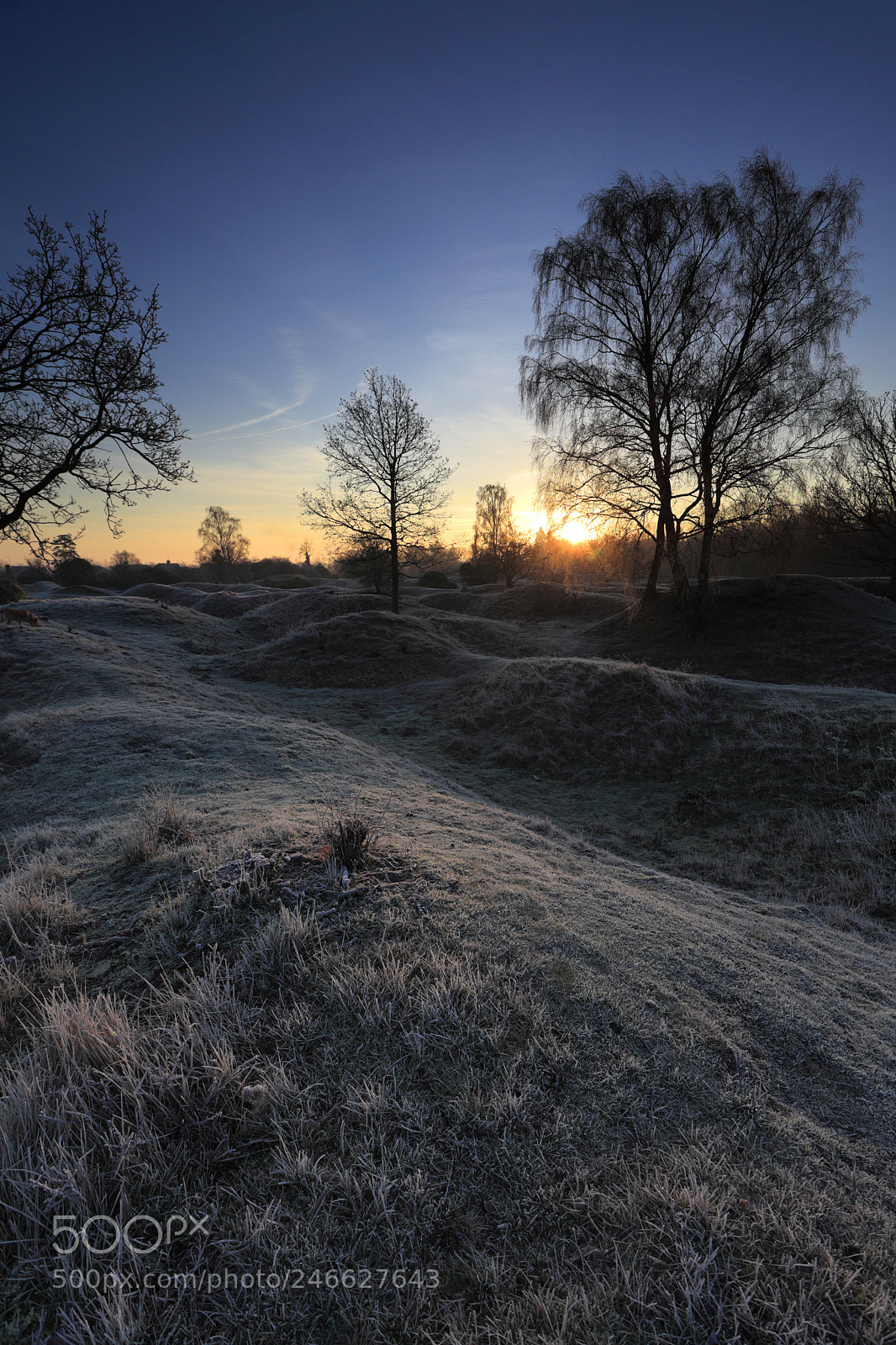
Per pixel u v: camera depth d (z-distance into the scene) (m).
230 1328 1.76
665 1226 2.11
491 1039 2.88
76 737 10.61
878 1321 1.85
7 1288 1.85
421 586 58.91
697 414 21.52
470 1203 2.17
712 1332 1.80
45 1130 2.26
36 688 15.78
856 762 10.92
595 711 15.65
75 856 5.55
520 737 15.22
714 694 15.22
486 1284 1.91
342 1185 2.17
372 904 4.00
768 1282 1.97
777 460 20.67
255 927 3.69
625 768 13.08
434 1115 2.49
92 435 11.57
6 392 10.73
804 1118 2.79
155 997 3.16
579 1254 2.02
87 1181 2.09
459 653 24.34
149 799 6.99
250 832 5.27
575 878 5.66
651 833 10.30
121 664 19.14
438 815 7.38
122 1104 2.42
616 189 21.25
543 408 23.44
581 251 21.58
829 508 36.69
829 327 19.48
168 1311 1.79
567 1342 1.75
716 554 23.84
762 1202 2.26
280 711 17.89
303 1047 2.78
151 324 11.61
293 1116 2.45
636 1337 1.78
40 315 10.71
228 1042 2.74
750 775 11.63
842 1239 2.16
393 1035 2.87
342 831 4.70
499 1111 2.50
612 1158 2.38
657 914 5.00
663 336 22.48
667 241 21.31
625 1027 3.16
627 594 33.78
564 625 32.47
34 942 3.87
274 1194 2.15
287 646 24.97
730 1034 3.34
